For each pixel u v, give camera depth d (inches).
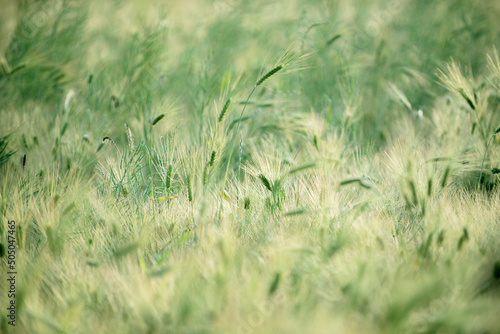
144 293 262.7
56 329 262.4
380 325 261.6
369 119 290.8
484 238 267.4
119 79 291.1
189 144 278.2
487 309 261.3
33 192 273.3
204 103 285.0
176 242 267.7
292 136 283.7
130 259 267.6
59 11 298.4
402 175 270.8
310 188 272.4
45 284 266.8
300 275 264.7
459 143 277.1
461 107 280.2
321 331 260.2
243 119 281.3
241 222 271.1
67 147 279.6
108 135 284.5
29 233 271.3
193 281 263.4
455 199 272.4
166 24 297.1
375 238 267.1
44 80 293.9
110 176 274.7
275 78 288.8
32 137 281.4
